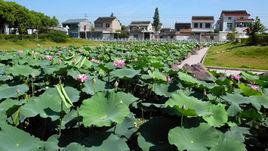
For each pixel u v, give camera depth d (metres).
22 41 37.78
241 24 77.25
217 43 56.47
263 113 5.36
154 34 84.62
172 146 3.66
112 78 6.90
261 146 4.34
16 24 45.38
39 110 4.12
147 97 6.77
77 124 4.14
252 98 5.19
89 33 82.00
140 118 5.54
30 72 6.85
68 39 46.72
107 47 21.47
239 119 4.71
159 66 8.20
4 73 7.42
